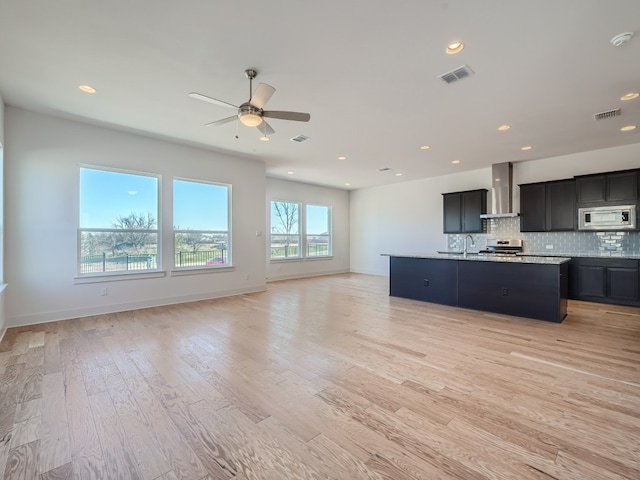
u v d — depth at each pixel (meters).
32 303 3.89
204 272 5.54
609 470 1.46
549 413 1.94
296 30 2.27
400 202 8.67
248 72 2.84
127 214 4.72
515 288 4.29
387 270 9.03
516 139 4.79
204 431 1.79
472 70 2.82
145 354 2.93
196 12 2.08
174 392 2.23
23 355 2.90
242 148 5.40
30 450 1.62
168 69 2.82
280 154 5.80
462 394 2.18
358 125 4.21
